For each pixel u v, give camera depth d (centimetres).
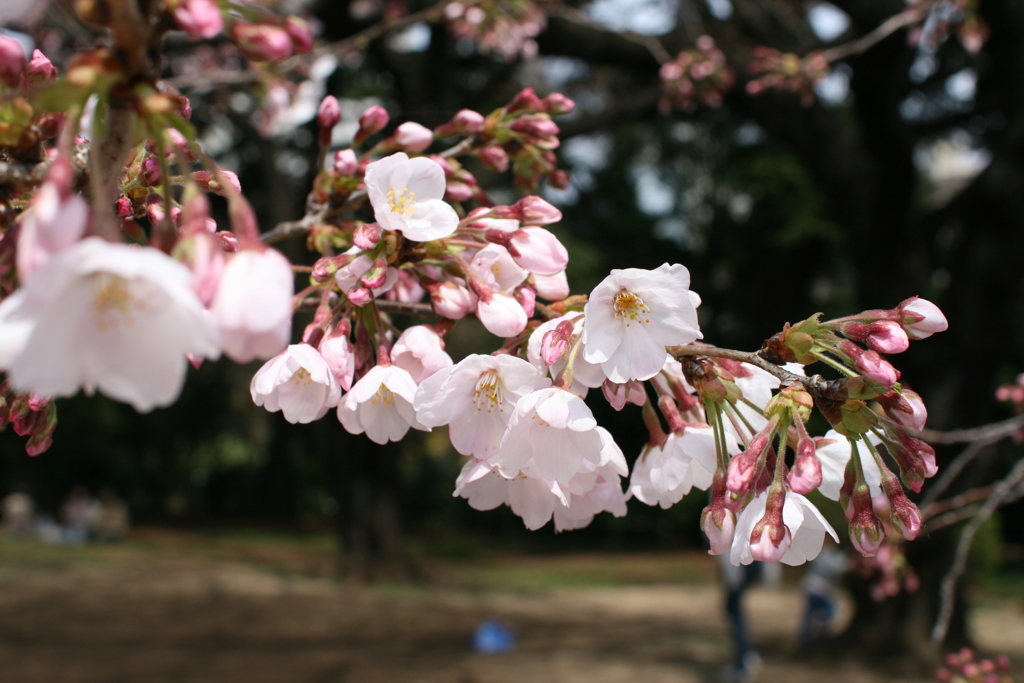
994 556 835
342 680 698
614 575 1600
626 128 1609
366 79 1200
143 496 2403
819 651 833
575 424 108
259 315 73
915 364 818
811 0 904
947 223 873
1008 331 823
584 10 844
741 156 1603
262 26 84
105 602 1017
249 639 848
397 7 709
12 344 68
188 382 2148
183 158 83
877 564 369
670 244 1881
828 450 126
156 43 85
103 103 82
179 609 1002
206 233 76
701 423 130
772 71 622
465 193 181
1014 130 805
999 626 1059
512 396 117
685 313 116
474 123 184
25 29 262
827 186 906
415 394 117
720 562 751
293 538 2052
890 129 819
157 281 64
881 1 709
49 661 702
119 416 2120
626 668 780
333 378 124
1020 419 300
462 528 2417
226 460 2708
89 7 77
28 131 100
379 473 1422
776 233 1545
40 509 2050
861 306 924
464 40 1002
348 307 132
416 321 184
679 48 834
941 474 787
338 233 170
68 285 72
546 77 1213
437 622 1021
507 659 809
